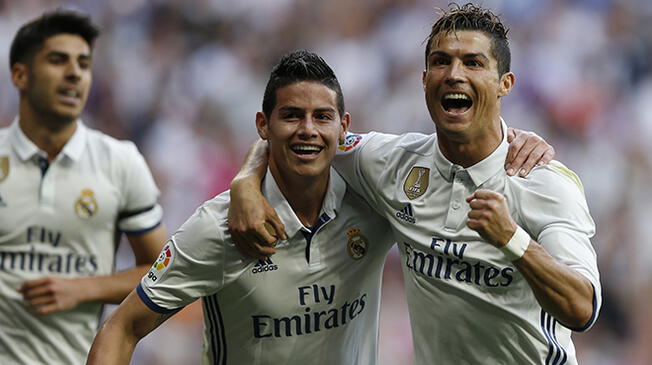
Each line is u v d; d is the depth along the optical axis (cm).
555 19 3581
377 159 1270
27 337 1619
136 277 1661
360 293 1299
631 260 3112
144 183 1680
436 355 1245
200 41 3934
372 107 3556
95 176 1644
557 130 3388
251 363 1297
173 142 3566
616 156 3341
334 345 1297
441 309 1214
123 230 1683
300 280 1252
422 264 1218
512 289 1174
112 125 3781
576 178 1190
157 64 3884
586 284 1049
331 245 1262
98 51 3931
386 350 2803
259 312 1255
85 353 1659
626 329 3019
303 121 1180
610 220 3200
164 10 3997
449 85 1138
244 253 1200
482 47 1139
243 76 3791
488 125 1163
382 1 3769
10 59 1653
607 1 3641
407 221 1229
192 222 1217
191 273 1210
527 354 1212
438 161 1208
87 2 4016
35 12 3978
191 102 3731
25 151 1625
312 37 3838
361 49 3681
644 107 3434
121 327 1220
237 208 1188
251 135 3650
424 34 3622
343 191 1272
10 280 1617
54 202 1622
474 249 1174
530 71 3456
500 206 1030
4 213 1611
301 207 1245
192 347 2836
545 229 1130
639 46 3584
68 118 1628
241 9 3956
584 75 3488
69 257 1639
